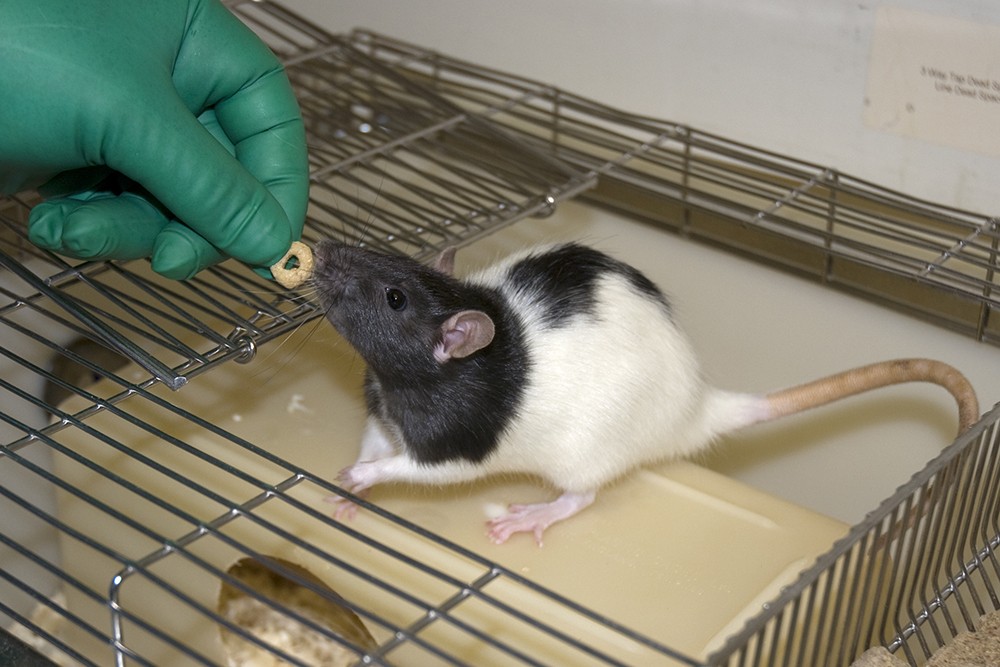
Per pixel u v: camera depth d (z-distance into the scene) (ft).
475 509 1.99
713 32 2.40
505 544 1.91
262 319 2.06
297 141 1.86
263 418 2.10
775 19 2.33
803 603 1.81
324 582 1.91
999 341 2.17
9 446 1.70
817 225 2.33
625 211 2.44
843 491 2.32
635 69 2.50
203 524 1.63
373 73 2.66
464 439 1.94
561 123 2.60
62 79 1.66
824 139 2.35
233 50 1.81
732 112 2.43
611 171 2.43
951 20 2.17
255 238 1.77
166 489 2.01
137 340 2.27
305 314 1.94
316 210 2.46
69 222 1.75
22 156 1.71
